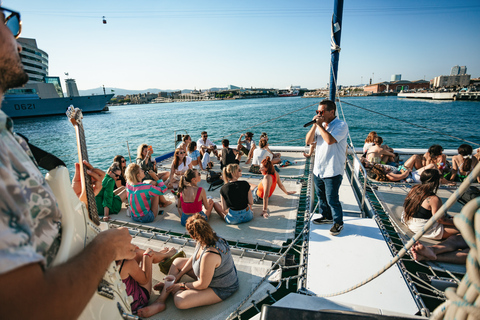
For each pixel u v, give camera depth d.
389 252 3.20
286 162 7.56
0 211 0.50
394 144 16.23
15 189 0.57
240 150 8.20
